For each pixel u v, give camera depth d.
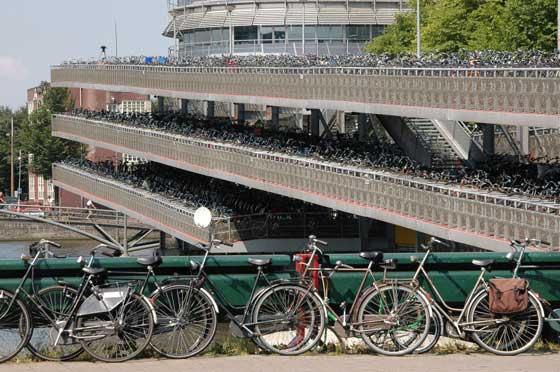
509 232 51.84
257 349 25.92
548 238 48.00
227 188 111.44
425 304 25.58
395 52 125.38
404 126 80.31
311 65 84.75
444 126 82.44
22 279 25.98
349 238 92.19
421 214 62.47
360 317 25.67
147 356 25.50
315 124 102.06
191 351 25.50
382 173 68.75
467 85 58.81
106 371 23.72
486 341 25.67
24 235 163.88
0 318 25.39
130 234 155.00
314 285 26.31
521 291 25.47
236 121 118.50
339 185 74.81
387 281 25.70
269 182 88.75
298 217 91.75
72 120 152.62
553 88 50.69
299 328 25.78
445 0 100.25
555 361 24.52
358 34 166.12
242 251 90.81
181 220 102.00
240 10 169.25
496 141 85.25
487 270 26.94
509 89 54.59
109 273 26.19
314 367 24.05
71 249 140.75
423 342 25.59
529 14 82.56
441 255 26.89
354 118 115.06
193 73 111.00
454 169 64.56
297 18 165.75
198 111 169.75
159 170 134.38
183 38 182.25
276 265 26.70
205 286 26.50
